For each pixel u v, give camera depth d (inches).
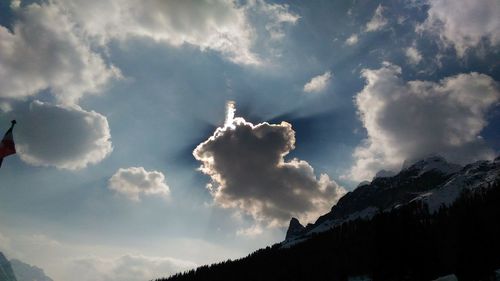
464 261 2659.9
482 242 2657.5
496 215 2906.0
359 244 6752.0
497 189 5255.9
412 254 2805.1
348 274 5782.5
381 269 2888.8
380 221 2997.0
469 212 2942.9
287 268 7519.7
